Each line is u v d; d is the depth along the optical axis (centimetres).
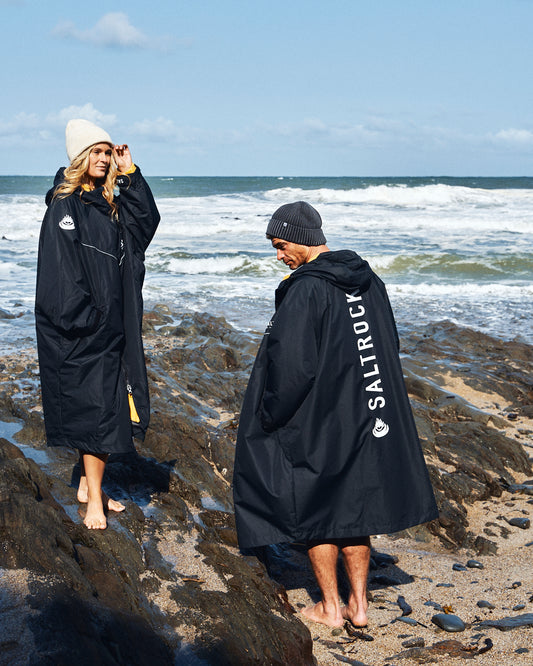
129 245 328
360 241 2300
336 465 307
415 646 317
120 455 436
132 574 295
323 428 306
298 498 305
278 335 297
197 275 1658
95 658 215
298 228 324
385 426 314
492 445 593
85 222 312
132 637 242
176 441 482
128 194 323
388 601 367
